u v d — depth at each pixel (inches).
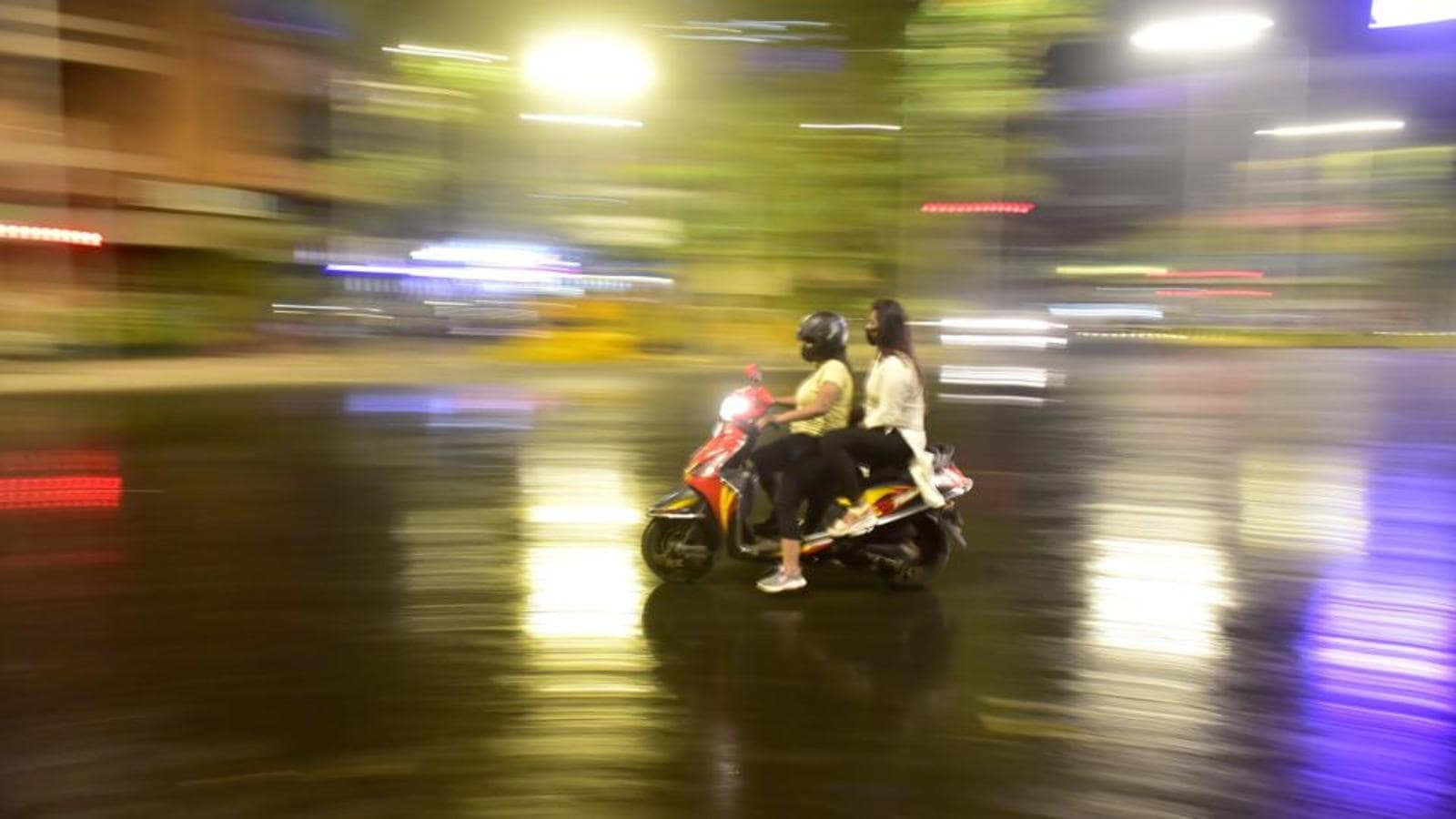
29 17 814.5
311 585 245.6
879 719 177.2
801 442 244.1
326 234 999.0
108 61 875.4
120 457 394.9
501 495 339.0
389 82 922.1
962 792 152.6
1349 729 174.1
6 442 422.0
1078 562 272.7
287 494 337.7
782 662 202.4
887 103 835.4
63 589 240.7
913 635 218.1
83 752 161.6
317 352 881.5
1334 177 1457.9
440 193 971.9
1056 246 1409.9
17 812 144.0
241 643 208.1
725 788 152.9
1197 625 225.3
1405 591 249.6
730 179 864.9
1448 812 147.9
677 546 248.1
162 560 264.7
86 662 197.8
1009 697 186.4
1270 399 631.8
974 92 805.2
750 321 905.5
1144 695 187.9
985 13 776.9
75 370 700.7
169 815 143.4
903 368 236.4
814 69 831.1
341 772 156.2
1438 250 1461.6
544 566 262.7
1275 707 182.5
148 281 895.7
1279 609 235.9
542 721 174.7
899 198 879.7
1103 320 1424.7
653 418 511.5
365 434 454.9
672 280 900.6
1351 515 324.5
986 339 1059.9
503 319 958.4
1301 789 153.9
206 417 501.0
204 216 920.9
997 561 274.1
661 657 203.9
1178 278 1454.2
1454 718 178.5
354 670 195.3
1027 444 458.3
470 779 154.4
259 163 964.6
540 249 936.3
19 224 799.1
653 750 164.6
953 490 241.1
